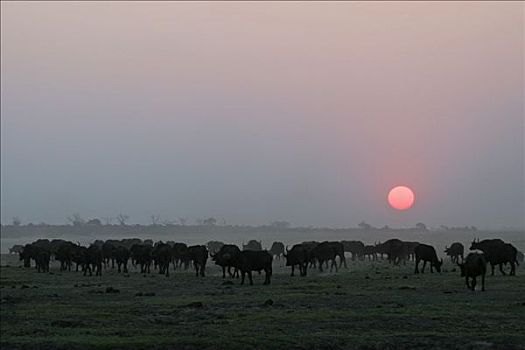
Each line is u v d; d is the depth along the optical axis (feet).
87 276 439.22
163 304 259.80
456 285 311.88
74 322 217.36
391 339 179.32
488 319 207.72
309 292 295.48
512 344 172.55
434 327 196.13
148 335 190.29
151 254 479.00
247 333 190.29
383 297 268.82
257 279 393.91
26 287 353.10
